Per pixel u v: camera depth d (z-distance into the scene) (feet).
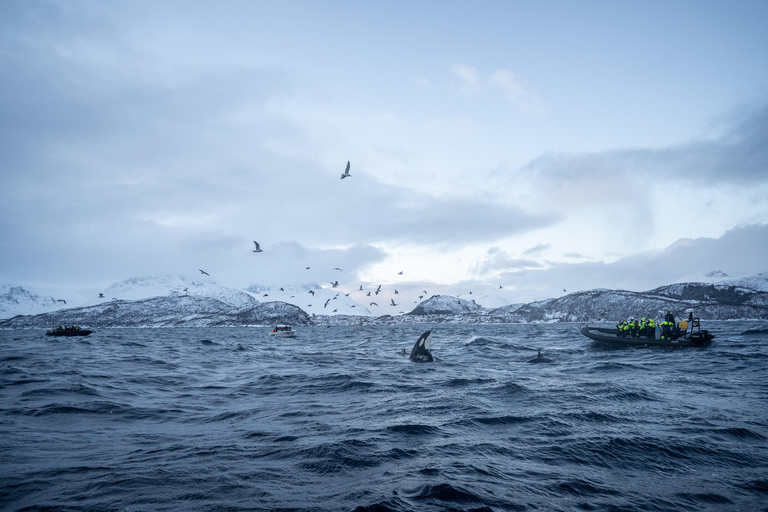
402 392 56.90
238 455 30.07
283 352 143.43
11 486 24.03
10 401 48.88
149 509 20.99
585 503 21.76
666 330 120.16
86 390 56.85
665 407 44.62
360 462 28.30
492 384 61.62
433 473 25.80
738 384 59.31
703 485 24.35
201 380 71.77
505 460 28.58
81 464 28.04
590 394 52.34
